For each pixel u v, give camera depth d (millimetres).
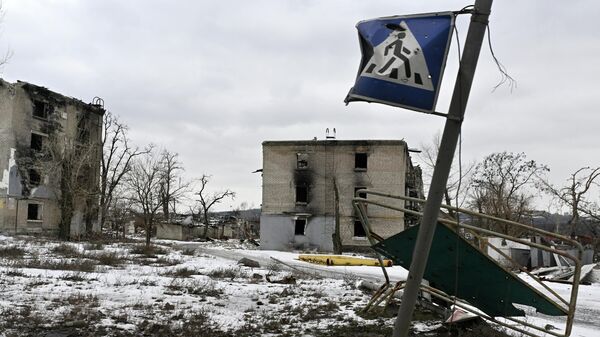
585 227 39969
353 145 40375
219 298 10297
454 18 2830
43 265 15477
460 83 2805
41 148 39594
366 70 2959
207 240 56156
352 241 39250
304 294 11297
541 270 21266
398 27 2934
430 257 6203
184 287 11727
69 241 33281
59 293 9742
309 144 41000
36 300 8719
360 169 40094
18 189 37094
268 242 40500
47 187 39281
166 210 58969
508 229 25906
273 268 19844
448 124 2801
